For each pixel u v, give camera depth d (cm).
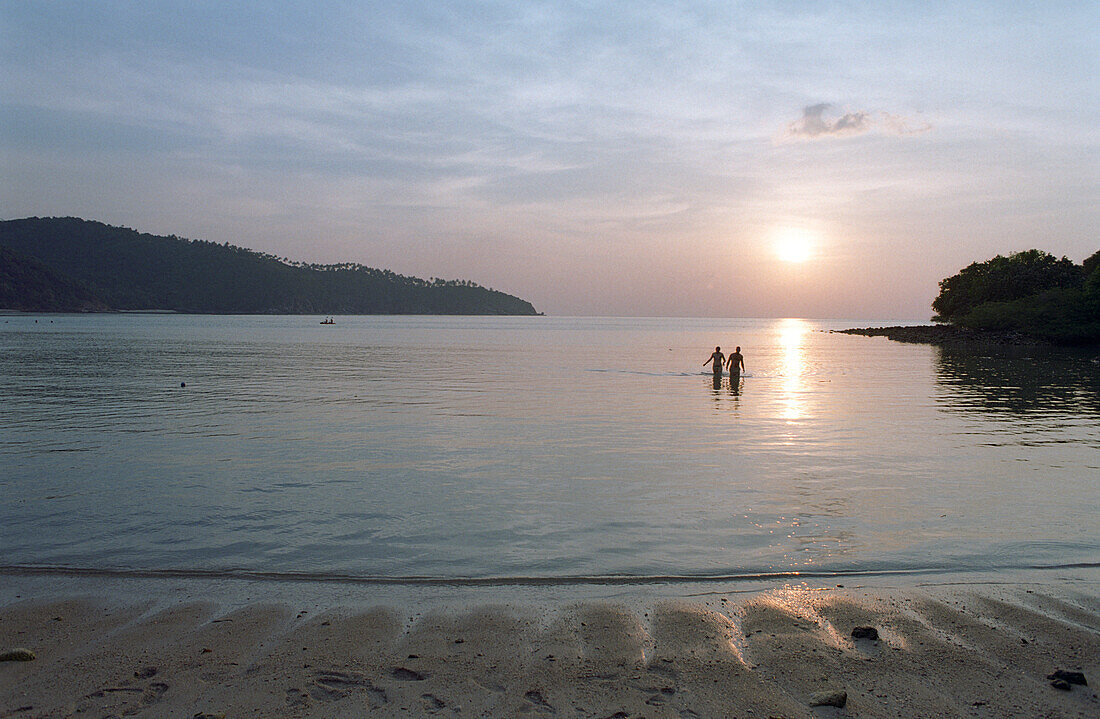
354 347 6712
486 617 657
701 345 7719
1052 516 990
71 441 1592
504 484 1187
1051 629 631
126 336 8656
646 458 1416
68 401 2362
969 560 812
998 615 662
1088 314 7338
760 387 2983
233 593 719
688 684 536
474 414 2080
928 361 4969
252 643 604
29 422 1880
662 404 2359
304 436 1673
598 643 604
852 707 505
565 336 10806
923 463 1370
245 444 1562
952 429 1819
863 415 2088
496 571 780
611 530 927
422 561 812
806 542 877
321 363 4447
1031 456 1443
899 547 857
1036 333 7675
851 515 998
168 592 721
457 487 1165
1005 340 8081
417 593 718
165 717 489
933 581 749
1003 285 9931
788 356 5666
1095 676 550
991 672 555
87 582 749
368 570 785
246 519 977
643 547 859
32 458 1395
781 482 1202
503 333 12212
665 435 1708
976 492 1132
